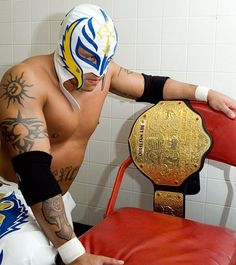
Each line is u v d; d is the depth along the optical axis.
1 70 1.70
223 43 1.29
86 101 1.01
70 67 0.88
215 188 1.41
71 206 1.19
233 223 1.41
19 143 0.78
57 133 0.96
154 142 1.09
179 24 1.34
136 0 1.39
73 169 1.09
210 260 0.79
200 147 1.04
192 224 0.98
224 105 1.07
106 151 1.58
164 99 1.19
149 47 1.41
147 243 0.86
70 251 0.77
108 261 0.77
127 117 1.50
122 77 1.17
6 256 0.74
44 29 1.57
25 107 0.82
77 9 0.87
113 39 0.89
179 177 1.08
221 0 1.26
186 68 1.36
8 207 0.87
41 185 0.75
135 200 1.56
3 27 1.65
